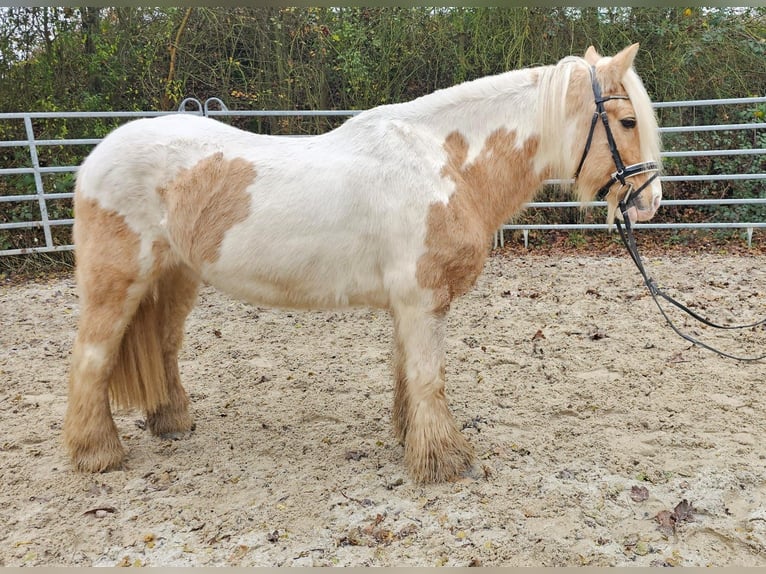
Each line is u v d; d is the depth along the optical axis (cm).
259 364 430
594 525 248
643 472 284
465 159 272
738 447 303
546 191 829
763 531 240
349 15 905
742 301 527
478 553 232
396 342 294
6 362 437
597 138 269
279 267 261
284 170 260
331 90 952
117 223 266
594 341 454
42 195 686
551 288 589
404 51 913
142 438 326
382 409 359
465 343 458
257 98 911
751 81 880
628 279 610
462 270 264
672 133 861
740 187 848
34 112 730
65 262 723
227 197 260
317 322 513
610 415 345
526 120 275
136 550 236
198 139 270
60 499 266
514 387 382
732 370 393
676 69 864
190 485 280
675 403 353
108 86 852
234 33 905
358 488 276
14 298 596
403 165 256
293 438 326
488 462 296
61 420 346
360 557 231
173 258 280
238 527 249
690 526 246
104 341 274
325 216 256
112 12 853
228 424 343
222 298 582
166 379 322
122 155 265
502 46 880
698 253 729
